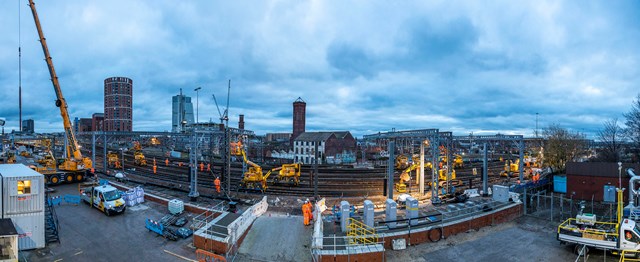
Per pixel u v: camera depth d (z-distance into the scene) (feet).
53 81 150.51
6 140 318.45
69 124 154.81
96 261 62.08
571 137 197.36
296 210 95.86
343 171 192.34
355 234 67.87
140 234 76.38
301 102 340.59
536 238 79.87
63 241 71.36
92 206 97.96
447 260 67.00
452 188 125.70
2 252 55.26
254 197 118.73
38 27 146.51
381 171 194.59
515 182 162.71
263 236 72.02
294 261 61.26
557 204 116.47
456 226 81.56
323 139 280.92
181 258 63.82
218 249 64.39
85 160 157.79
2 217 63.67
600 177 118.21
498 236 81.10
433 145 112.37
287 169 148.05
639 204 96.58
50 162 154.51
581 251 68.44
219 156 254.06
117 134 177.27
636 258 64.39
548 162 184.24
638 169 113.60
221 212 85.05
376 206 103.40
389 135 135.74
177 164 224.94
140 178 159.63
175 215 89.56
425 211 97.04
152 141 368.68
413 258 67.67
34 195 66.59
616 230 69.62
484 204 95.14
